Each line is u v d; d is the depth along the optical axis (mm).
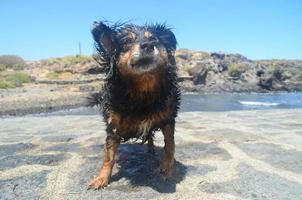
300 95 5293
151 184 577
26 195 530
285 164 682
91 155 752
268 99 4121
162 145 854
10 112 2193
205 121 1273
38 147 844
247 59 8164
